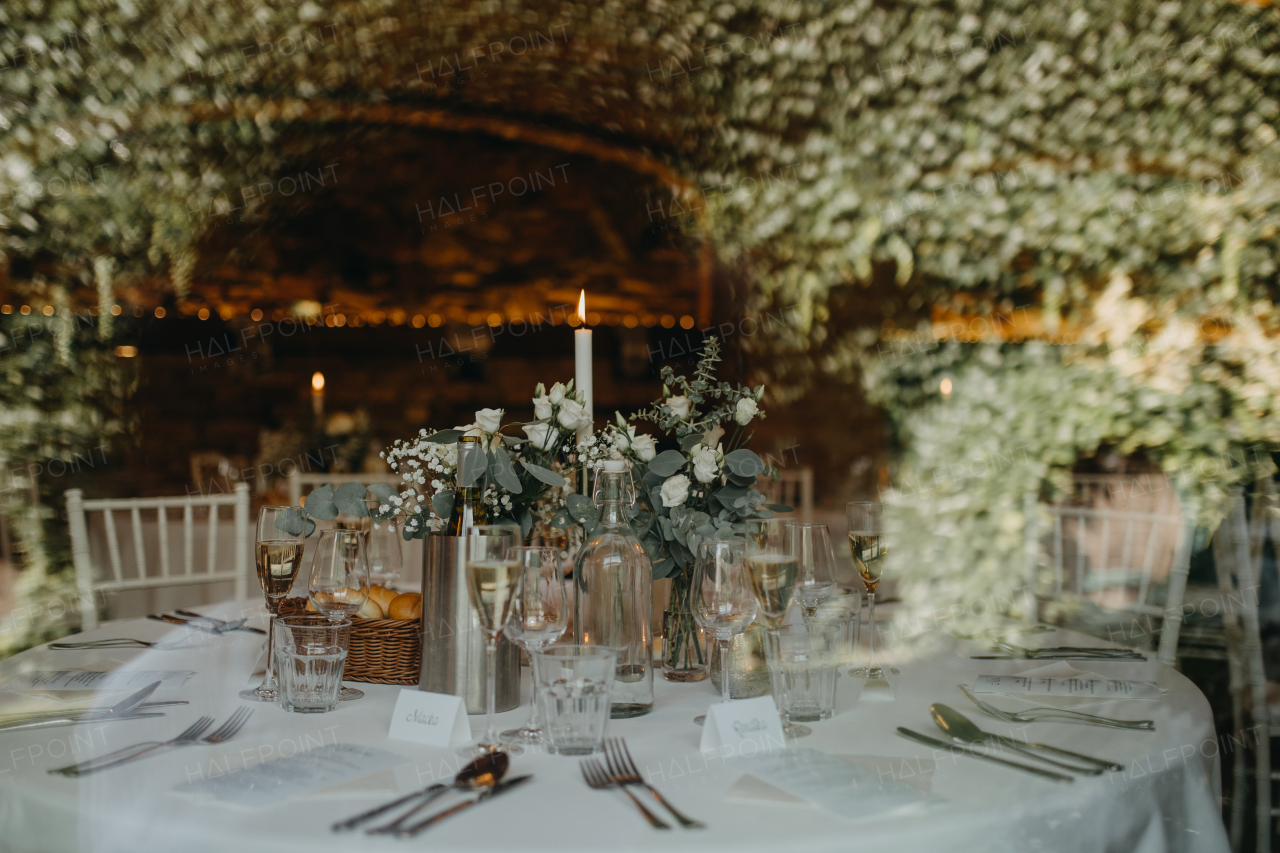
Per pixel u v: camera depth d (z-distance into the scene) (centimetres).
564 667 100
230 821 83
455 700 106
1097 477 403
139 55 442
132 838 83
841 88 441
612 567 116
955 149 438
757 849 78
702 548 112
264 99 495
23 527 420
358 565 128
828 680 117
